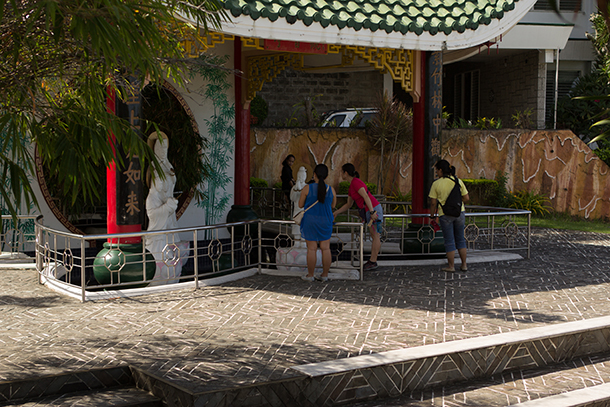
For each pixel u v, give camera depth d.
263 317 6.60
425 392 5.16
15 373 4.78
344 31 8.95
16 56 3.61
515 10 10.45
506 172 18.31
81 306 7.14
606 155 18.45
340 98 21.61
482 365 5.54
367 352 5.34
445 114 18.52
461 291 7.97
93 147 3.62
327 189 8.45
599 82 19.41
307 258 8.52
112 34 3.15
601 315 6.80
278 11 8.34
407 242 10.52
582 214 17.80
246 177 12.32
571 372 5.76
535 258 10.70
